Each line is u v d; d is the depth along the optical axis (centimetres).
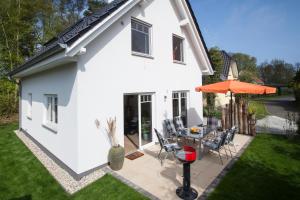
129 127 1115
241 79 3553
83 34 587
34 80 1050
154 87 946
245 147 909
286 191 539
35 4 2108
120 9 688
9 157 847
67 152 687
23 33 2028
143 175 635
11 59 1958
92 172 665
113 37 731
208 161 746
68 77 670
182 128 993
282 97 5309
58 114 749
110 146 724
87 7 2970
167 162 738
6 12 1880
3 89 1886
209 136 1057
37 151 920
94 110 670
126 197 518
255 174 638
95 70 670
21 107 1372
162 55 1002
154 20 947
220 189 548
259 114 2033
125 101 1107
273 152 841
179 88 1143
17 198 537
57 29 2486
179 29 1143
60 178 643
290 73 7656
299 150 864
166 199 506
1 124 1614
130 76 809
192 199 501
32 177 656
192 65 1288
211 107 2034
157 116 966
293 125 1286
